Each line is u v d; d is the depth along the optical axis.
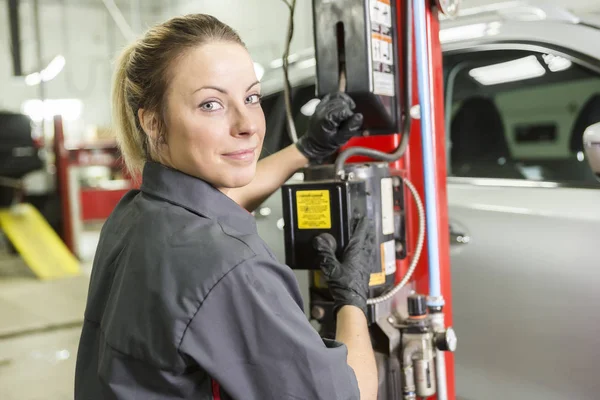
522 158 3.03
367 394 0.95
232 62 0.89
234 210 0.94
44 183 6.76
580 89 3.18
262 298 0.80
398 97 1.30
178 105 0.89
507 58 1.99
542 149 3.46
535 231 1.81
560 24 1.84
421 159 1.38
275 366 0.81
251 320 0.80
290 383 0.81
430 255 1.28
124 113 1.01
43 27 11.10
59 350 3.64
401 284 1.24
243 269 0.80
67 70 11.33
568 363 1.74
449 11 1.32
